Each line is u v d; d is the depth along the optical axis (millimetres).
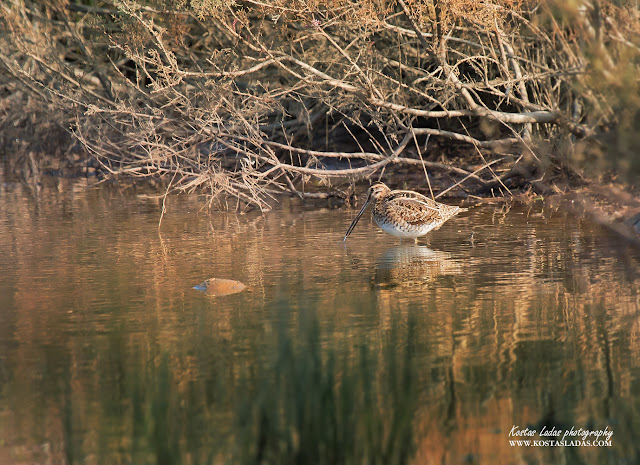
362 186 26203
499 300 13508
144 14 26141
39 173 31297
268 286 14859
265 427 9289
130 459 8641
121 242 19109
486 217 20906
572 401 9664
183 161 26953
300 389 10172
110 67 28984
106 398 10016
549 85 21266
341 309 13305
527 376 10375
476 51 25109
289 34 26719
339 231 20047
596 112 17484
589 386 10039
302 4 20281
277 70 26500
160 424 9328
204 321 12797
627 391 9859
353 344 11617
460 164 26812
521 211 21375
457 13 19469
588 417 9312
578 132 21125
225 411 9641
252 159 27500
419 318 12711
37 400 9984
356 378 10438
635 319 12258
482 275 15172
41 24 29453
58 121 29625
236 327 12477
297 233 19875
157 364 11000
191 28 28875
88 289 14828
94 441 9008
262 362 11008
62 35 29719
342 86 21438
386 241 18641
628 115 16125
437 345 11500
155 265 16656
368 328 12289
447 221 20672
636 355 10875
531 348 11266
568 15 16047
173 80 21438
